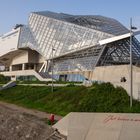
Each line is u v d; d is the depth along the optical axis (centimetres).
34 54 14500
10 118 4662
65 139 3394
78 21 12381
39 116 5431
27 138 3828
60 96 7119
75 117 3344
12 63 16012
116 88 6109
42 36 13062
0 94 9431
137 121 3147
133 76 6319
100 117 3291
